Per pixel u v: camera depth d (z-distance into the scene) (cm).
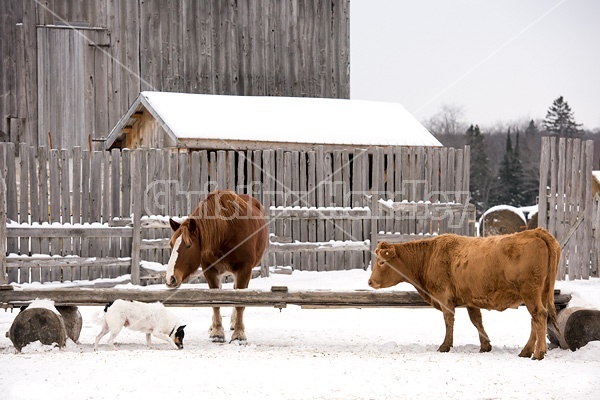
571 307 1184
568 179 1916
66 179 1773
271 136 2034
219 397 845
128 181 1808
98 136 2659
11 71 2598
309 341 1266
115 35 2667
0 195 1697
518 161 6862
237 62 2761
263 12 2781
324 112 2311
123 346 1195
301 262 1912
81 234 1758
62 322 1148
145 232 1803
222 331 1261
